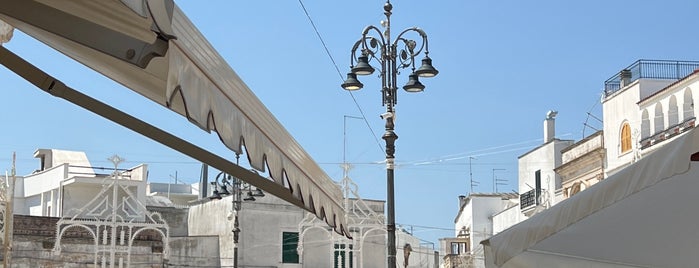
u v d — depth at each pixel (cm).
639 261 670
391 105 1962
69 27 393
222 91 477
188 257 5128
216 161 546
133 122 480
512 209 5519
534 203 4981
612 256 683
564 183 4628
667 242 668
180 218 5588
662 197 694
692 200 679
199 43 438
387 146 1966
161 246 4662
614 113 4016
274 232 5088
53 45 448
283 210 5119
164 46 385
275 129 601
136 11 331
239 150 506
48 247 4328
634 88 3825
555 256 706
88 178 5306
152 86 491
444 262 6388
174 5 398
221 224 5219
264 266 5028
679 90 3469
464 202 6731
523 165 5294
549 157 4912
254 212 5078
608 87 4138
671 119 3541
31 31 433
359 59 1927
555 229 688
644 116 3744
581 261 690
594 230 703
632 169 653
